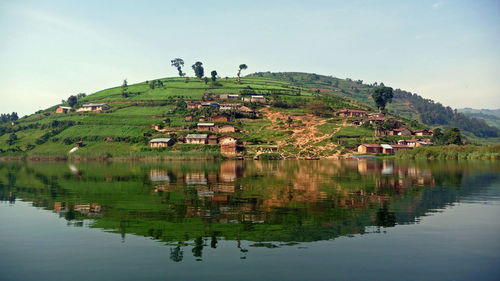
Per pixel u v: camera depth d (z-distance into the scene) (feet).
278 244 97.91
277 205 150.71
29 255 90.58
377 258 87.66
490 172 288.30
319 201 160.04
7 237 105.70
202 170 331.36
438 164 384.27
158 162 476.13
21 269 81.71
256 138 610.65
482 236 105.40
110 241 101.14
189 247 95.81
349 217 128.57
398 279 76.02
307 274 78.07
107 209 144.15
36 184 229.25
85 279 76.18
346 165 387.34
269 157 512.63
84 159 543.80
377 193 182.91
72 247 96.27
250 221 122.72
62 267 82.64
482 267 82.38
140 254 90.48
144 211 139.54
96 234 108.17
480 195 176.96
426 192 186.91
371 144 571.69
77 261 86.17
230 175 280.51
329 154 532.32
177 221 122.93
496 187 204.74
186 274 78.07
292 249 93.86
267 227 114.83
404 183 223.51
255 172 306.55
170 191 192.75
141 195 179.11
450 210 141.28
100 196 177.17
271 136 623.36
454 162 414.82
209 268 81.20
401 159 489.67
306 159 508.94
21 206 152.46
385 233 108.37
